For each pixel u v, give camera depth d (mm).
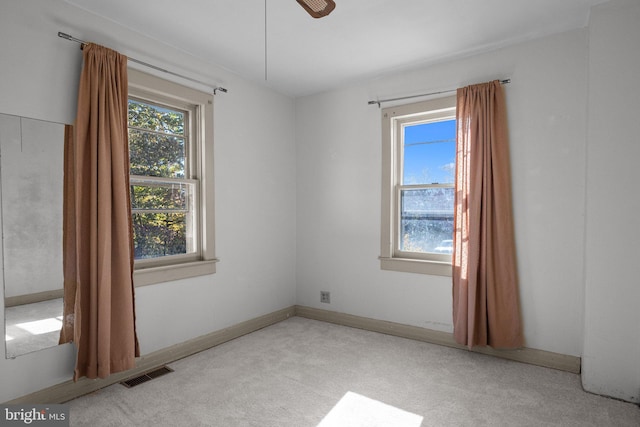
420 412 2055
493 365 2686
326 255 3818
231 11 2291
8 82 1950
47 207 2105
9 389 1956
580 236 2545
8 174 1966
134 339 2389
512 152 2773
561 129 2598
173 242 2871
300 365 2682
